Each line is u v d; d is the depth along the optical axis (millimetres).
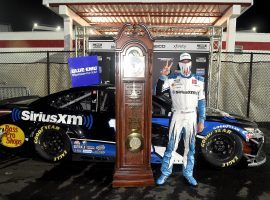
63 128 5172
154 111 5098
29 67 10695
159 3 8211
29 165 5316
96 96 5180
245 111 9219
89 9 9273
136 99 4289
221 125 4980
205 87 8039
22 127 5320
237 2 8148
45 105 5309
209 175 4934
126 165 4418
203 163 5469
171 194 4219
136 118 4320
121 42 4184
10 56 12766
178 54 7961
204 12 9547
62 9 8703
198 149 5047
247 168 5273
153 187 4438
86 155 5168
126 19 10781
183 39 7930
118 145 4363
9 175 4848
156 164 5402
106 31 11570
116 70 4227
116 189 4355
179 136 4359
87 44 8133
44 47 12602
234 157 5027
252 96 9125
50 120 5211
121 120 4324
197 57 7973
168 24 11859
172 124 4367
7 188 4355
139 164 4430
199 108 4402
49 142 5312
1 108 5418
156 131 4984
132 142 4328
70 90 5336
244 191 4352
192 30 11672
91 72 6875
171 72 4562
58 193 4211
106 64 8156
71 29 9312
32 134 5289
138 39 4188
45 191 4270
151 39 4195
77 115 5148
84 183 4559
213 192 4301
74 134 5152
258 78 9078
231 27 8969
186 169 4480
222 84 9266
